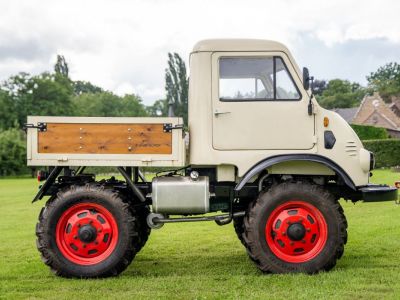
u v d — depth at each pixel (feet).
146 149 20.30
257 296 16.85
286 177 21.16
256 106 20.76
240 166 20.54
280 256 19.98
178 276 20.39
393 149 125.08
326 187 21.76
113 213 20.03
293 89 20.86
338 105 302.45
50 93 254.06
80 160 20.27
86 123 20.27
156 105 330.34
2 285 19.40
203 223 36.45
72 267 19.92
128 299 16.96
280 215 20.07
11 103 246.68
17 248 28.58
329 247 19.86
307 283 18.42
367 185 21.17
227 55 20.85
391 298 16.49
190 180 20.26
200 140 20.65
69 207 20.10
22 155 181.47
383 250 25.07
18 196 70.95
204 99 20.74
